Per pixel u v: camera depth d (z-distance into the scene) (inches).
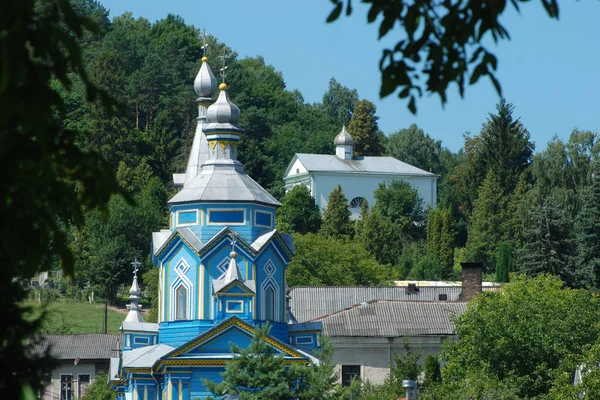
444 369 6309.1
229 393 4849.9
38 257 1346.0
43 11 1328.7
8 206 1333.7
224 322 5585.6
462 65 1449.3
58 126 1421.0
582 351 6028.5
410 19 1418.6
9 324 1440.7
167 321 5925.2
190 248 5876.0
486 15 1425.9
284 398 4805.6
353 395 5147.6
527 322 6279.5
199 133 6894.7
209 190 5984.3
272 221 6072.8
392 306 7519.7
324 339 5388.8
